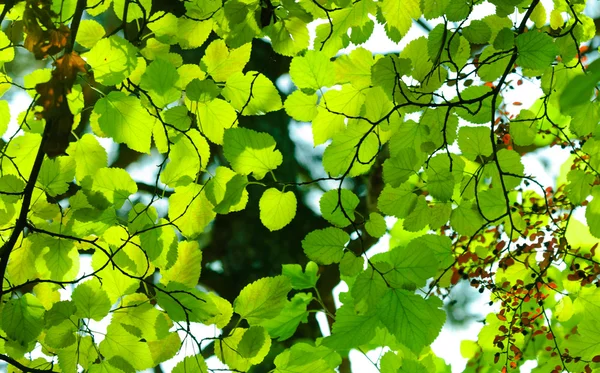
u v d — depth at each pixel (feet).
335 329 8.15
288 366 8.30
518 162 8.36
